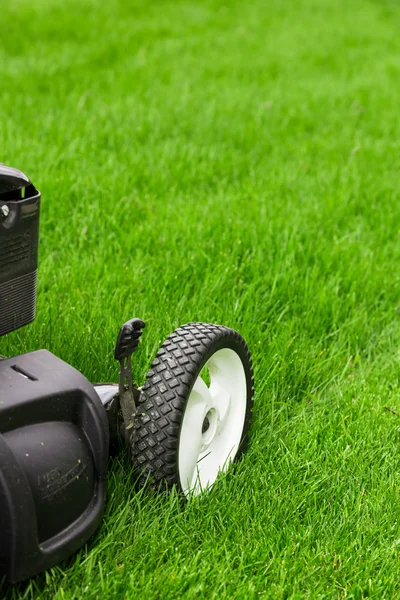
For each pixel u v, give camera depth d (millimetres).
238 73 4668
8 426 1415
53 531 1432
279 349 1981
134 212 2518
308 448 1740
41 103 3633
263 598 1471
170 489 1575
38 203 1508
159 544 1524
